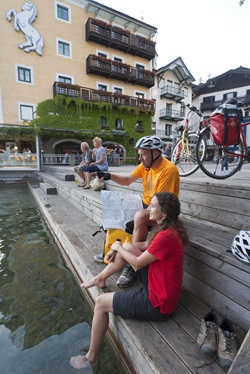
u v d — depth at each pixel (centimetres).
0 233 427
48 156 1515
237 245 141
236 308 141
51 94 1694
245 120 338
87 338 182
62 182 707
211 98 2730
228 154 281
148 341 130
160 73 2330
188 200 263
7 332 189
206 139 301
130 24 1977
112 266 178
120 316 152
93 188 500
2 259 322
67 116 1694
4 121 1540
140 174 230
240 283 138
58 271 290
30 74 1603
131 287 189
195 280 173
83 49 1797
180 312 155
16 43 1537
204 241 176
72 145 1916
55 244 376
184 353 122
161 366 114
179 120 2483
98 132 1761
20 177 1375
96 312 153
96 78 1878
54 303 227
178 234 141
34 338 183
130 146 2012
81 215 438
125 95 1912
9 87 1538
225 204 215
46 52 1647
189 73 2445
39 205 624
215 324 130
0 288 252
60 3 1659
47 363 159
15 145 1739
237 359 96
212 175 295
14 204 692
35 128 1490
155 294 139
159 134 2427
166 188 183
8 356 166
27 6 1536
